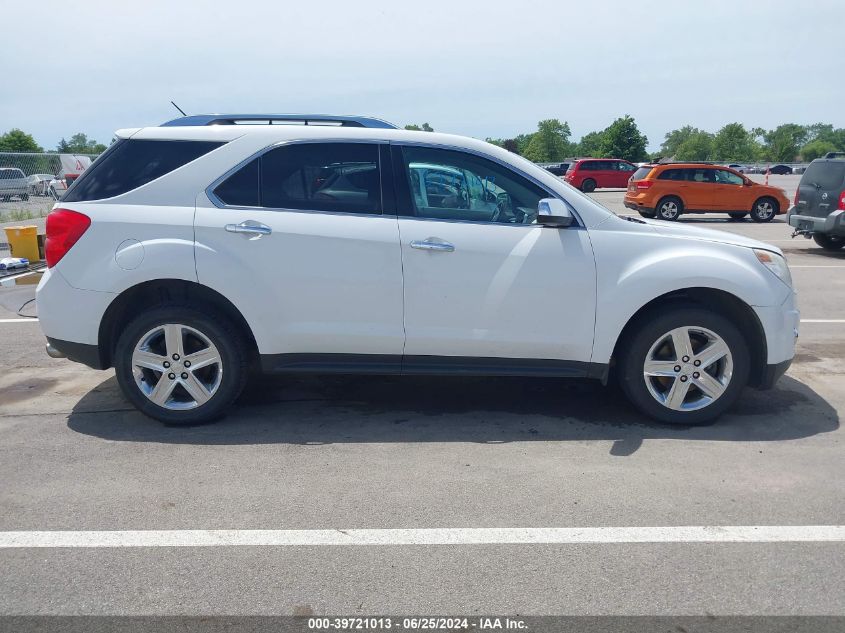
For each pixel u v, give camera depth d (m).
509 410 5.14
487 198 4.70
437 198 4.66
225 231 4.52
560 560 3.22
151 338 4.65
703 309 4.66
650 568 3.16
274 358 4.66
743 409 5.16
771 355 4.74
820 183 12.77
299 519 3.57
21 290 9.27
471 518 3.58
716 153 108.62
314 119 5.14
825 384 5.75
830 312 8.40
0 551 3.29
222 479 4.01
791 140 112.50
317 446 4.47
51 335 4.68
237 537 3.40
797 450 4.43
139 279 4.51
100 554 3.27
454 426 4.83
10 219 20.47
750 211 21.34
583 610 2.87
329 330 4.60
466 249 4.55
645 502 3.75
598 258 4.59
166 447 4.44
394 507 3.69
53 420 4.89
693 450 4.42
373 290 4.57
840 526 3.51
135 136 4.71
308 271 4.54
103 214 4.56
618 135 82.19
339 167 4.65
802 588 3.02
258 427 4.79
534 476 4.05
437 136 4.72
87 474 4.06
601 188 39.91
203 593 2.98
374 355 4.68
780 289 4.73
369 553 3.27
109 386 5.63
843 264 11.89
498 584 3.04
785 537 3.41
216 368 4.71
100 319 4.59
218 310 4.72
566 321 4.62
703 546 3.33
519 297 4.58
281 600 2.93
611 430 4.75
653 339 4.66
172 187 4.61
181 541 3.37
